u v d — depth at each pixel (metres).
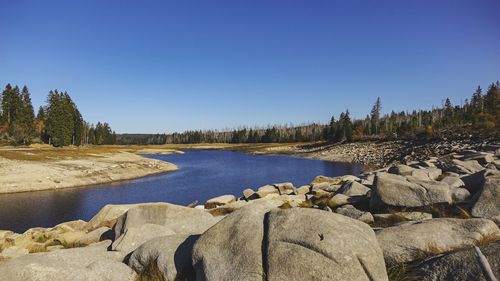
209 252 7.33
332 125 131.88
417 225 7.98
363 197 15.00
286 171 62.28
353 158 83.19
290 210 7.50
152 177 54.91
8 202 34.81
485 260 5.77
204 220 12.07
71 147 100.12
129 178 53.34
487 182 11.13
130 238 9.84
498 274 5.49
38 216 29.31
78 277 7.20
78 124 112.19
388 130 123.88
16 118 99.81
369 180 20.06
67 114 99.00
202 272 7.06
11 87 103.31
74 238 14.51
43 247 13.56
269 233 7.00
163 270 7.91
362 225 7.23
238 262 6.70
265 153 121.12
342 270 5.88
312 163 79.19
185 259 8.00
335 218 7.12
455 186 13.46
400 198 12.30
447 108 131.00
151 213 11.95
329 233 6.50
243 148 151.50
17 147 86.19
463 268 5.86
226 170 64.88
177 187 44.25
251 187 43.78
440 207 11.63
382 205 12.66
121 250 9.53
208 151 144.50
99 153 79.12
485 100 104.62
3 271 6.92
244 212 7.96
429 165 25.72
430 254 7.10
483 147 51.03
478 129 68.31
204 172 61.66
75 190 42.22
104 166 58.00
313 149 114.12
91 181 47.84
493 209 10.33
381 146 86.81
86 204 34.00
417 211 11.85
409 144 77.88
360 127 129.38
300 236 6.58
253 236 7.15
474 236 7.36
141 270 8.30
